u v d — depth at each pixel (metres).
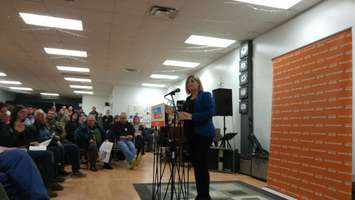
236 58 6.99
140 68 9.59
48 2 4.66
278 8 4.66
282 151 4.30
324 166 3.49
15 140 3.65
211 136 2.97
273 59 4.77
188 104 3.16
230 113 6.46
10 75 11.76
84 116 6.30
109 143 6.25
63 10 4.96
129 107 13.55
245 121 6.26
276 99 4.59
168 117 3.24
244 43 6.38
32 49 7.53
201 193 2.95
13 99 18.47
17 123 3.78
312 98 3.81
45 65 9.53
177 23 5.43
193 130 2.97
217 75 8.07
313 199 3.60
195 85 3.13
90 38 6.46
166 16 5.10
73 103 20.80
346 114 3.28
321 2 4.39
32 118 5.07
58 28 5.86
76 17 5.25
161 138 4.13
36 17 5.33
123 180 4.82
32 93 18.47
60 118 6.92
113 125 6.59
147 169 6.14
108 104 16.28
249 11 4.80
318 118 3.67
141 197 3.69
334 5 4.14
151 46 6.98
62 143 5.19
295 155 4.02
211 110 2.97
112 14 5.07
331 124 3.46
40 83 13.89
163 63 8.77
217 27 5.58
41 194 1.82
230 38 6.25
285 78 4.41
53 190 3.95
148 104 13.80
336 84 3.45
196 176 2.99
